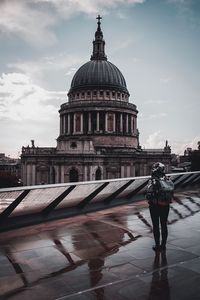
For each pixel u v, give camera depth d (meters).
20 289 7.05
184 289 7.02
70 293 6.84
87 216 14.74
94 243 10.48
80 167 93.88
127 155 98.81
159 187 9.76
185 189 25.55
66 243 10.48
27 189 11.56
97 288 7.07
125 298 6.61
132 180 17.17
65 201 13.98
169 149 108.44
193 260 8.82
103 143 103.12
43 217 13.48
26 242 10.59
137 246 10.16
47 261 8.79
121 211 16.02
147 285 7.21
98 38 116.56
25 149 101.62
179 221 13.70
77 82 110.94
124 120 107.56
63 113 110.25
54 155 95.81
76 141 95.56
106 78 108.50
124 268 8.24
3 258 9.03
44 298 6.62
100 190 15.26
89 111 104.38
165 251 9.62
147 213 15.49
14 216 12.38
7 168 185.38
